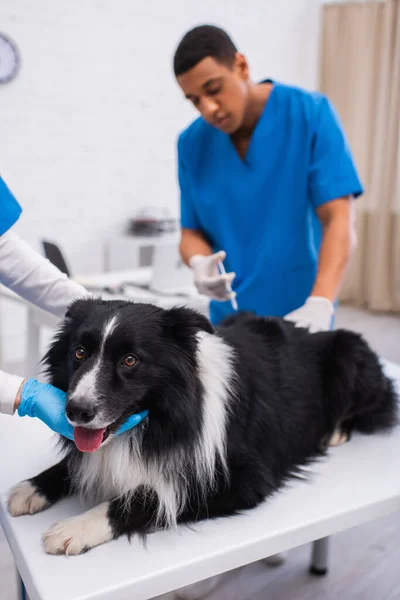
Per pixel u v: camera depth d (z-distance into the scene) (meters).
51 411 1.13
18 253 1.43
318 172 1.89
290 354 1.54
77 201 4.79
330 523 1.14
